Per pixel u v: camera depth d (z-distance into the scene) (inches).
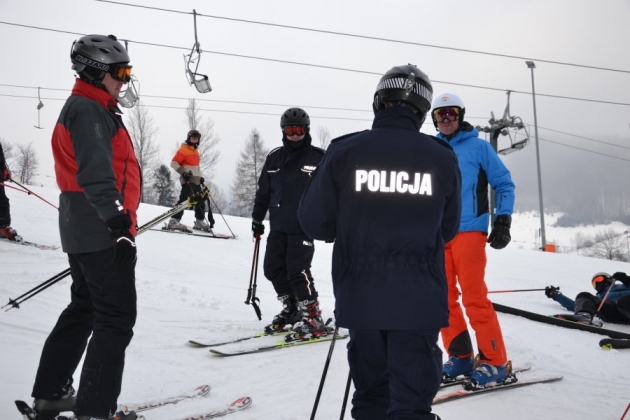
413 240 79.0
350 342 85.0
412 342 78.4
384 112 85.0
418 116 87.6
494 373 128.0
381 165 80.3
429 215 80.2
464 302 131.5
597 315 224.4
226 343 160.9
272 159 179.5
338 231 82.5
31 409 95.6
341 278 81.4
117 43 96.0
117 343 91.7
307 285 171.8
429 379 78.4
